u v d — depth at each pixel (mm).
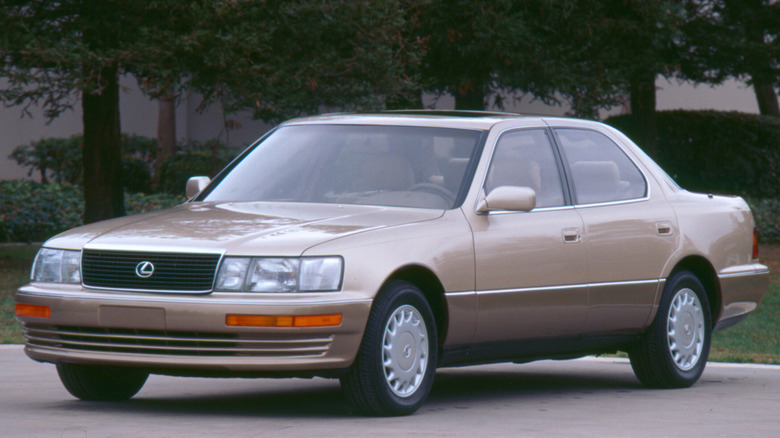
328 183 12008
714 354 16969
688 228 13828
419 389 10906
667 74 30453
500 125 12398
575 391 13195
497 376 14602
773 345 18312
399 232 10859
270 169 12492
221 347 10172
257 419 10523
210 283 10227
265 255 10219
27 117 42781
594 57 28828
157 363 10297
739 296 14555
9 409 11195
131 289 10453
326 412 11070
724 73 34031
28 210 34281
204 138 48250
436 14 26562
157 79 22422
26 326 11086
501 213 11859
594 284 12578
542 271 12031
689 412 11516
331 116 13078
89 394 11742
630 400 12438
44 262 11070
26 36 22156
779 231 34844
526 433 9945
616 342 13094
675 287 13562
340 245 10367
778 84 34406
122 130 46219
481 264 11422
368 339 10391
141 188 41594
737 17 33156
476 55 27141
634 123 35188
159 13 22688
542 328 12164
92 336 10555
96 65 22172
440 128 12312
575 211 12609
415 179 11820
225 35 22438
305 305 10047
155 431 9750
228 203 12000
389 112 13164
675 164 39250
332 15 23531
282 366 10109
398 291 10625
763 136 39031
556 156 12828
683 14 29109
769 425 10664
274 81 22688
